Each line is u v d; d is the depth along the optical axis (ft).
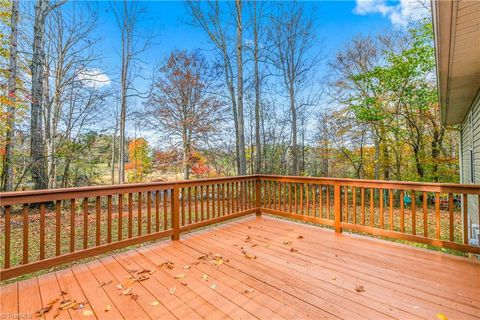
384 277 7.99
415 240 10.39
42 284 7.83
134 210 28.48
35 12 26.40
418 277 7.97
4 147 24.29
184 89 39.01
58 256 8.68
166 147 40.45
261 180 16.81
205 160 42.91
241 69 32.81
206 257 9.86
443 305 6.44
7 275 7.55
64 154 32.68
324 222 13.43
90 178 39.17
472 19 6.75
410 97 33.19
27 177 28.76
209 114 40.19
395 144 37.14
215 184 14.35
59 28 31.19
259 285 7.58
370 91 37.27
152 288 7.52
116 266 9.14
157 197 11.68
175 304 6.68
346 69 39.86
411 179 36.27
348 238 11.98
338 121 42.27
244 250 10.55
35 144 26.61
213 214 14.06
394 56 32.94
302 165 46.96
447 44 8.25
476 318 5.89
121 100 39.27
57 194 8.66
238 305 6.58
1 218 24.18
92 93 34.50
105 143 41.88
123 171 39.04
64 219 24.14
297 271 8.49
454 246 9.38
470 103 16.78
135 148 49.24
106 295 7.18
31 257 15.15
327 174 46.75
